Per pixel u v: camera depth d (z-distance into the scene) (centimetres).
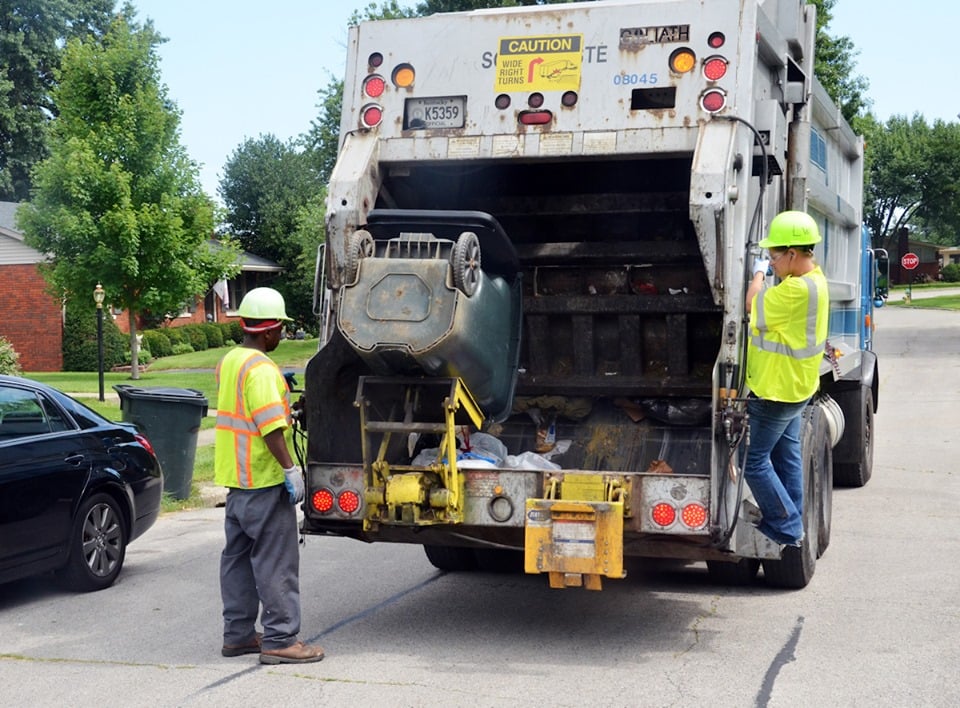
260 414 589
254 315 610
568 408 716
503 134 659
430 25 676
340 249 648
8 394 775
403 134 672
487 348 621
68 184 2964
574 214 719
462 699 536
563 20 656
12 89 5794
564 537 575
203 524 1098
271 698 543
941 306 6209
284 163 5719
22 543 742
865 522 1005
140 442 879
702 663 596
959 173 9788
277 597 602
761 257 643
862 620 682
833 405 1041
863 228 1202
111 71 3048
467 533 624
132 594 798
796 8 771
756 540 664
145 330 4206
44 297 3619
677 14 640
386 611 724
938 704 523
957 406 1984
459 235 635
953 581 780
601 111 647
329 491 625
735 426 579
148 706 536
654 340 701
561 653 620
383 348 580
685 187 717
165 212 3028
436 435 677
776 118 647
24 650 647
